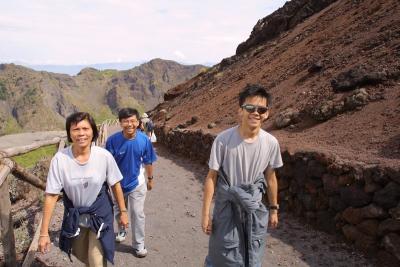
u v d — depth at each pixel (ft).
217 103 58.34
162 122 75.56
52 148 47.85
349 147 20.25
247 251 9.91
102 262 10.92
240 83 60.95
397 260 13.83
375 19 38.81
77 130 10.07
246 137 9.75
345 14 49.93
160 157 46.80
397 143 18.20
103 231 10.78
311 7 77.15
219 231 9.95
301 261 15.39
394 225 13.94
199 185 29.86
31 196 23.38
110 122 137.18
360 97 25.44
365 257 15.08
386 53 29.43
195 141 40.45
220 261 10.04
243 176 9.91
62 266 14.39
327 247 16.44
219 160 9.93
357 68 28.94
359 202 15.65
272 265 15.23
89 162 10.39
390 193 14.19
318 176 18.51
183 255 16.35
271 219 10.66
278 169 22.35
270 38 86.28
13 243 12.80
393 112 21.99
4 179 12.23
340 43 40.55
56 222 18.98
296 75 42.42
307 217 19.40
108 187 11.18
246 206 9.59
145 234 18.88
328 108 26.81
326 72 35.19
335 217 17.20
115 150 14.97
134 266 15.10
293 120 29.76
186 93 100.73
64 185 10.34
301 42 55.62
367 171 15.29
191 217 21.72
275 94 40.81
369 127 21.88
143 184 15.56
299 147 21.85
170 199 25.72
